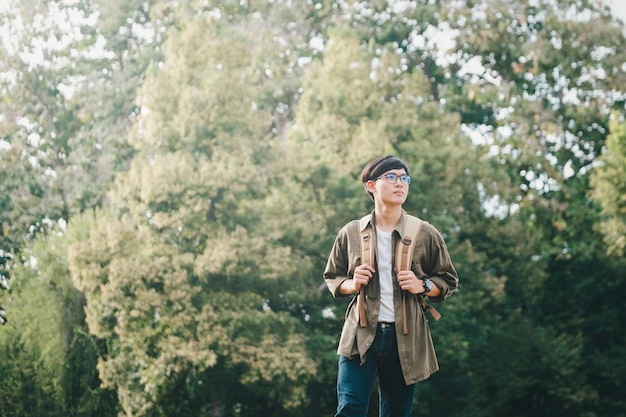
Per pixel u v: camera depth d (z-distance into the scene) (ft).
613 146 78.95
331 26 89.76
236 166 73.10
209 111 74.28
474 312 84.48
